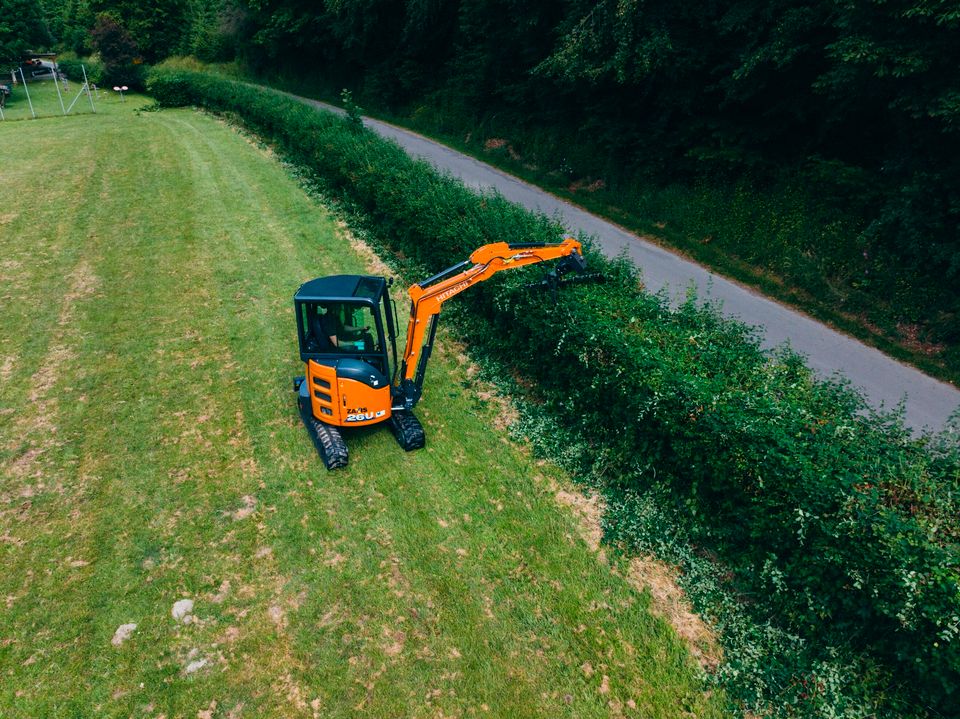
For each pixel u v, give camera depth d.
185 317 13.64
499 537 8.09
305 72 49.22
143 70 55.25
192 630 6.88
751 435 6.79
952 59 11.76
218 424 10.27
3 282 15.09
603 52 19.55
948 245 12.72
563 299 9.65
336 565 7.68
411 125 35.59
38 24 63.81
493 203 13.73
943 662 5.30
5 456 9.48
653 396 7.91
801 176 16.53
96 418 10.38
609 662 6.56
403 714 6.07
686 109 19.27
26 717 6.01
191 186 22.30
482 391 11.25
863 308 13.72
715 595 7.18
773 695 6.15
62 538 8.04
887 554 5.57
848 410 7.37
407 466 9.30
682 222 18.70
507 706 6.14
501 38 28.44
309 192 21.53
